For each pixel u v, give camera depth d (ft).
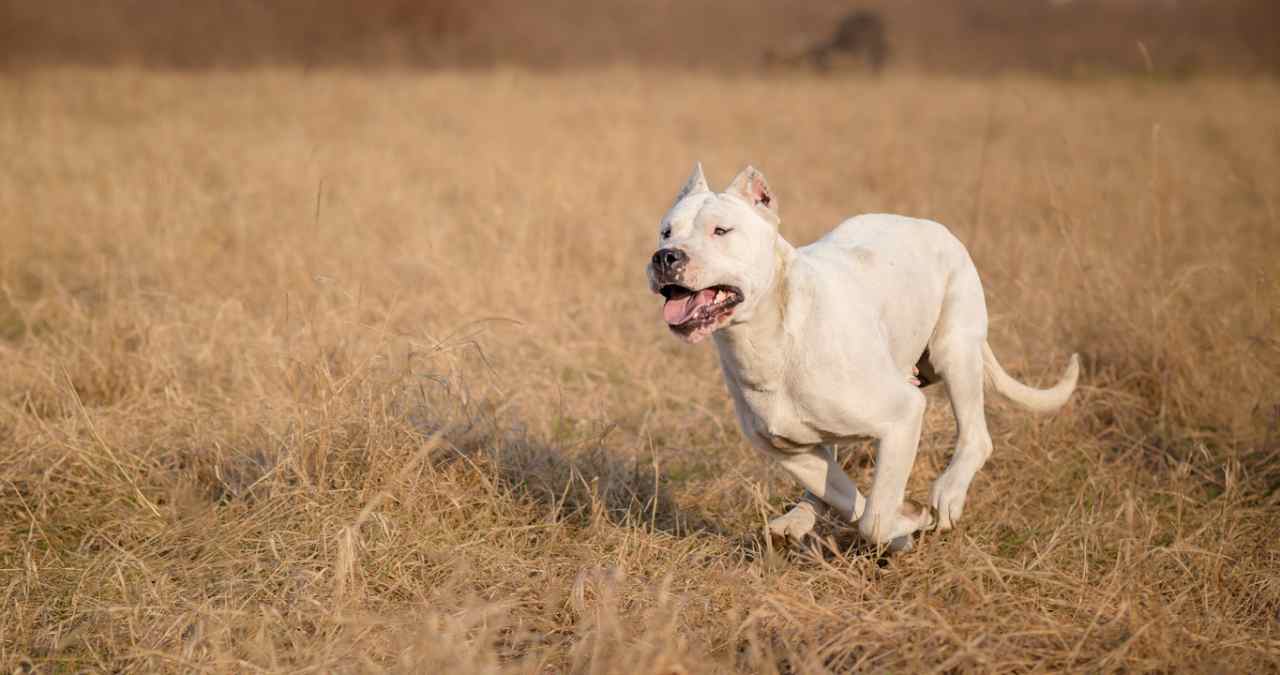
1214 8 181.06
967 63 143.84
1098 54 149.28
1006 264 34.63
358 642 16.97
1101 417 26.63
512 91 89.92
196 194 44.45
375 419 21.85
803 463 19.07
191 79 102.89
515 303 32.91
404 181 51.62
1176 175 47.14
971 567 18.30
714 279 16.72
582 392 28.35
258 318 32.30
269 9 149.59
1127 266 32.50
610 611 16.44
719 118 79.10
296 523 20.40
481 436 23.04
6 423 24.50
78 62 126.21
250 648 16.80
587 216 40.81
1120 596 17.54
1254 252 38.04
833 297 17.93
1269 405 25.85
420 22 153.79
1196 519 21.31
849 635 16.44
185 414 24.63
